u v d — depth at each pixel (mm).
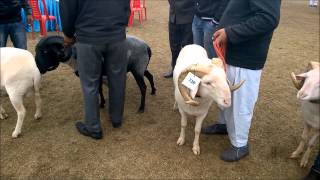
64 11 3217
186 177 3285
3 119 4195
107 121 4242
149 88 5230
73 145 3727
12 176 3238
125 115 4387
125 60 3693
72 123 4156
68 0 3133
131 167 3402
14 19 4617
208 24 4262
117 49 3510
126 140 3844
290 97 5105
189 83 2902
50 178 3223
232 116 3318
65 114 4359
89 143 3768
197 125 3480
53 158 3504
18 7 4617
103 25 3287
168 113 4480
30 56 3766
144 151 3654
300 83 2949
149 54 4324
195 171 3367
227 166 3449
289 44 8195
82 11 3232
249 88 3154
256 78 3141
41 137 3855
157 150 3678
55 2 8078
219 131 3973
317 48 7906
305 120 3254
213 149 3723
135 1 9312
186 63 3416
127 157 3549
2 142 3738
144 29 8914
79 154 3576
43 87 5121
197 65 2928
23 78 3605
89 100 3600
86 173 3301
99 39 3318
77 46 3422
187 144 3797
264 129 4148
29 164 3404
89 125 3762
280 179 3291
